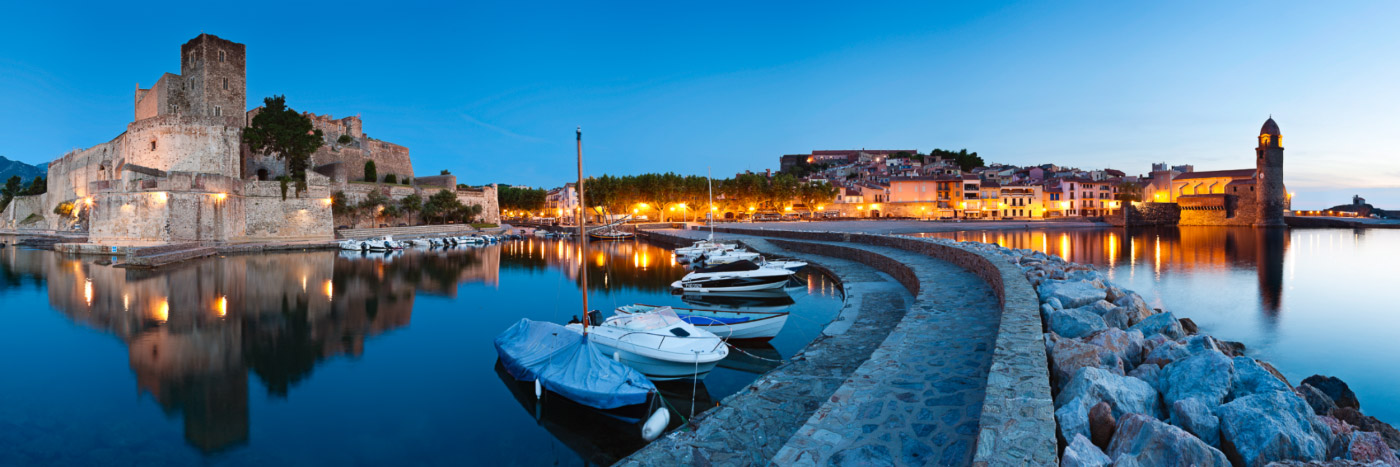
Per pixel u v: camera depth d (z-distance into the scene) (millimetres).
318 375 17688
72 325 24812
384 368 18297
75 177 87875
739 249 53656
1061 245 61000
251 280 39094
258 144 74000
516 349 16859
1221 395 8672
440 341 21859
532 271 44875
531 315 27219
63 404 15375
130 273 42156
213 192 62500
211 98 75438
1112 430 7285
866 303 22547
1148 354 11578
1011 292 15461
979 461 5738
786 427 10164
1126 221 96312
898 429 8273
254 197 67625
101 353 20328
